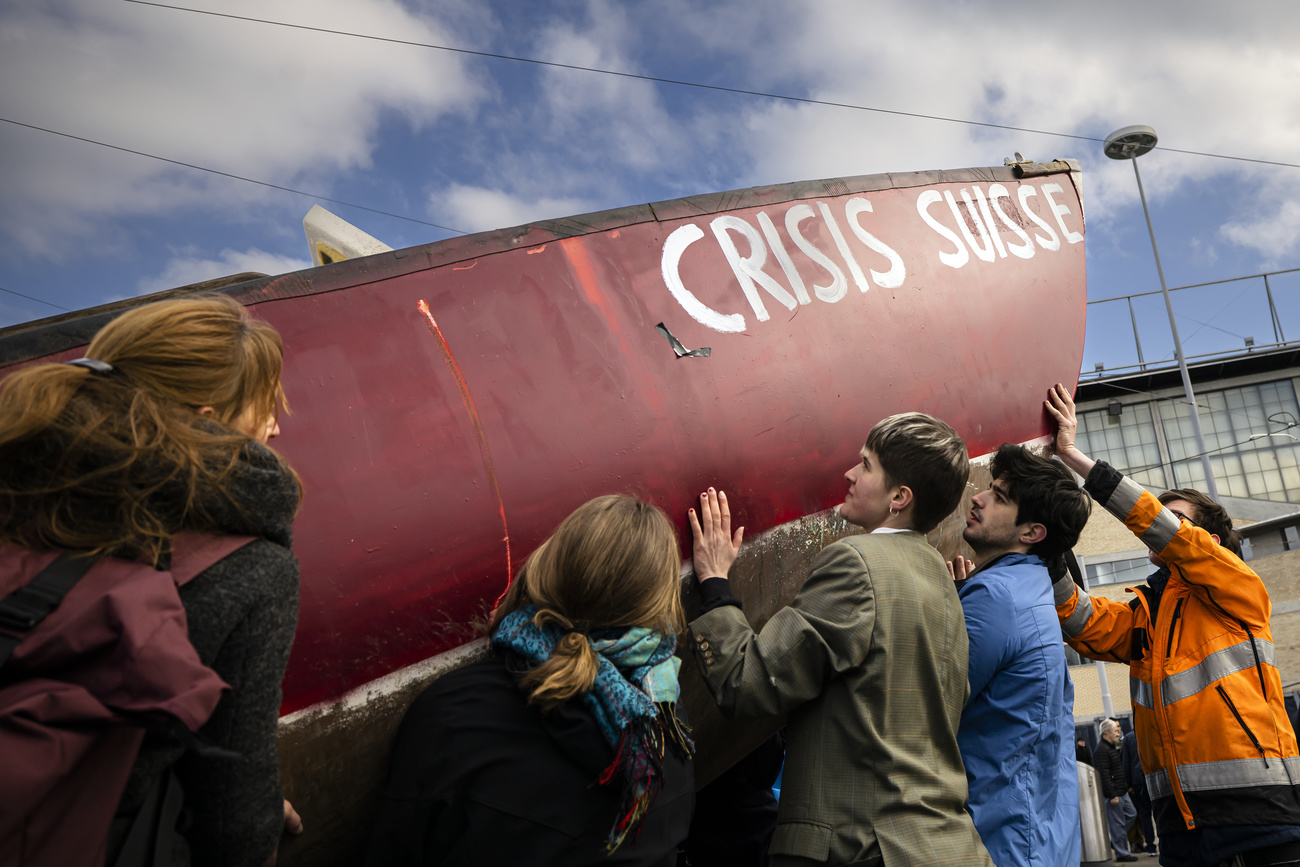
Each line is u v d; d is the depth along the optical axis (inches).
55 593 28.7
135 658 27.2
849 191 89.3
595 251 69.0
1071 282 106.6
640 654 49.4
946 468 64.6
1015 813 65.2
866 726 56.1
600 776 44.8
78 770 27.3
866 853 53.4
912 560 62.2
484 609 56.1
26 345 48.6
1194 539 86.9
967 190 101.0
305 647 49.3
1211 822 82.9
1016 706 67.3
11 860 25.7
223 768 33.2
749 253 77.6
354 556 51.5
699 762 77.1
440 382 57.7
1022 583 71.9
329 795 52.1
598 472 61.7
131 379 33.8
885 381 81.0
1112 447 1044.5
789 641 56.9
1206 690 85.4
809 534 74.7
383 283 59.0
